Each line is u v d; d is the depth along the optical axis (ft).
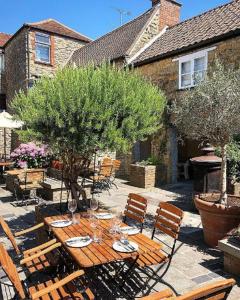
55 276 13.21
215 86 18.58
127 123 17.85
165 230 14.61
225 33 31.58
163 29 50.42
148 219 24.73
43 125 18.06
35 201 30.55
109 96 17.84
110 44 55.11
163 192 35.65
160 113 22.02
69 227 14.47
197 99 19.06
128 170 46.34
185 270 15.75
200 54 35.06
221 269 15.93
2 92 70.95
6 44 67.46
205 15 43.70
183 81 37.70
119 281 13.89
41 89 19.16
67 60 62.95
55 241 13.26
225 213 17.84
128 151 19.86
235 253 14.92
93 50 58.54
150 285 13.96
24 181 30.04
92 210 16.24
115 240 12.78
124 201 31.30
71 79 18.08
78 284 12.05
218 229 18.37
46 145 20.43
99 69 20.15
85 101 17.08
